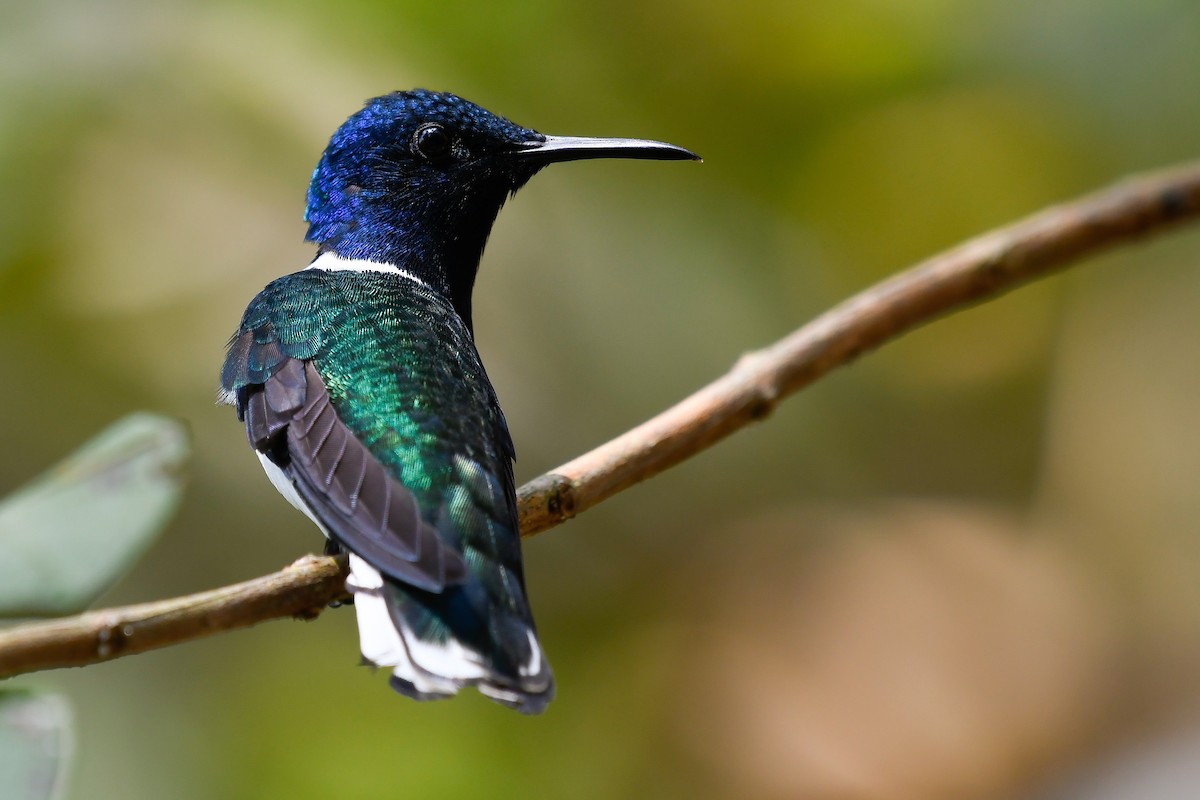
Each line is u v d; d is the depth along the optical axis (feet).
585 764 36.65
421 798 34.09
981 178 39.63
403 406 18.98
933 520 42.96
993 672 39.52
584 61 37.47
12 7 36.42
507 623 16.20
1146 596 42.04
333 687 35.53
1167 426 43.45
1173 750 37.09
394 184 25.64
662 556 40.78
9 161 36.11
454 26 37.06
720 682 38.55
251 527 37.91
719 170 38.70
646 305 39.11
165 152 37.06
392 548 16.78
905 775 37.50
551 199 39.09
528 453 38.19
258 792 34.01
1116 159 39.83
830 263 39.75
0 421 36.76
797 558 40.63
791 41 37.47
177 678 35.01
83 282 37.01
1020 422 44.29
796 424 43.19
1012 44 38.65
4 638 16.33
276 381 20.01
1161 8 38.68
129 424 20.02
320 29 37.17
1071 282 44.39
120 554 19.08
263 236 37.65
